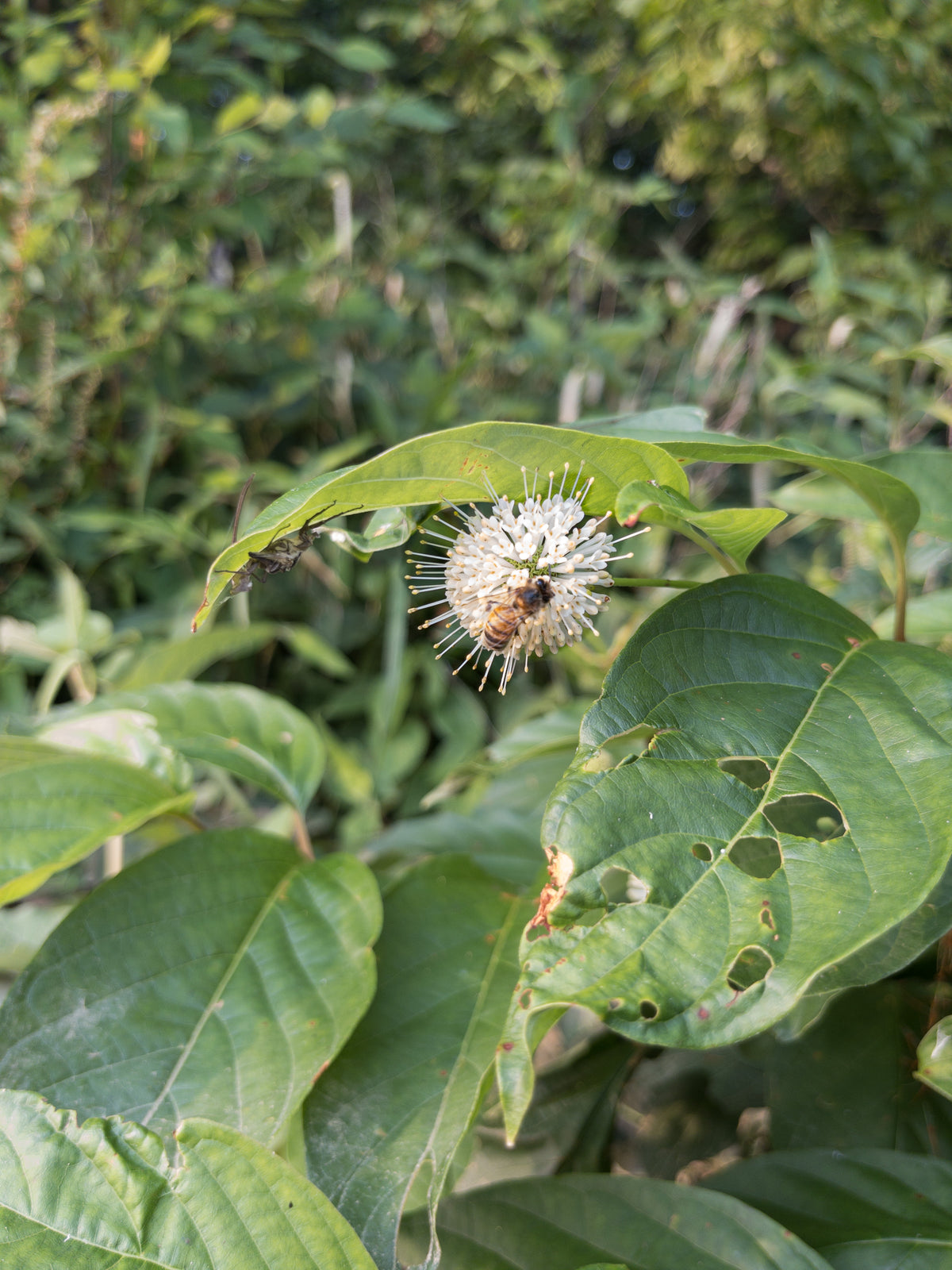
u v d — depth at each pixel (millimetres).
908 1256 126
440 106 680
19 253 332
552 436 117
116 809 156
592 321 506
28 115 371
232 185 411
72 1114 116
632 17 603
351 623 412
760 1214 126
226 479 359
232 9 387
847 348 508
